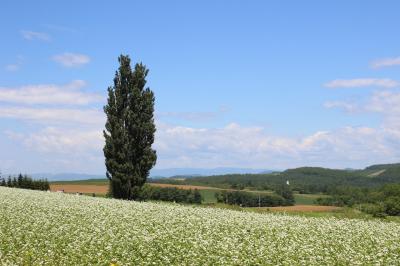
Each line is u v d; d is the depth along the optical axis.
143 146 61.53
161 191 82.12
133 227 29.31
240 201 84.12
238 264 20.97
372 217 47.53
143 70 63.28
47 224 29.72
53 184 103.31
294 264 21.12
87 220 32.06
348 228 31.41
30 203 40.78
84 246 23.66
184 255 22.08
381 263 21.36
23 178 90.81
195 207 45.44
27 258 20.98
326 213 51.03
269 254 22.67
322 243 25.88
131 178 60.34
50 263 20.44
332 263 21.48
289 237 27.45
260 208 58.16
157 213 36.72
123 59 62.94
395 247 24.89
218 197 85.12
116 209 38.66
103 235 26.78
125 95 62.28
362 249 24.34
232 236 27.22
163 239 25.80
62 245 23.69
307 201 86.75
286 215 40.91
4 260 20.50
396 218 49.00
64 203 42.28
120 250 22.95
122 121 61.31
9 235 25.89
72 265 20.08
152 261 21.45
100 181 113.88
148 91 62.78
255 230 29.66
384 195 70.31
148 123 61.62
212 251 23.12
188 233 27.81
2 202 40.72
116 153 60.50
